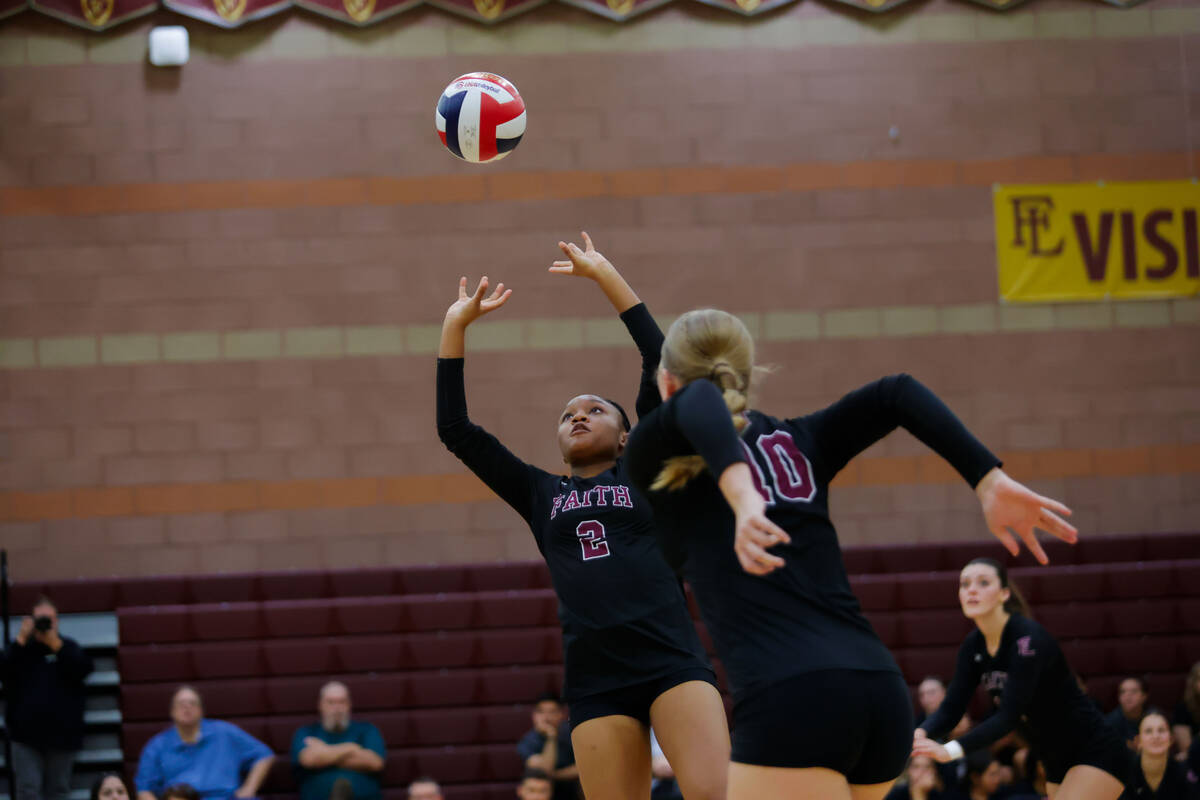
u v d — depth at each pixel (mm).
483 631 13273
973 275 14734
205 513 14062
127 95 14344
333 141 14445
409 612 13266
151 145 14336
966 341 14672
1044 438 14633
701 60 14742
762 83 14758
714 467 3143
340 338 14312
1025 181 14828
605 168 14602
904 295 14664
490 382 14336
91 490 14016
